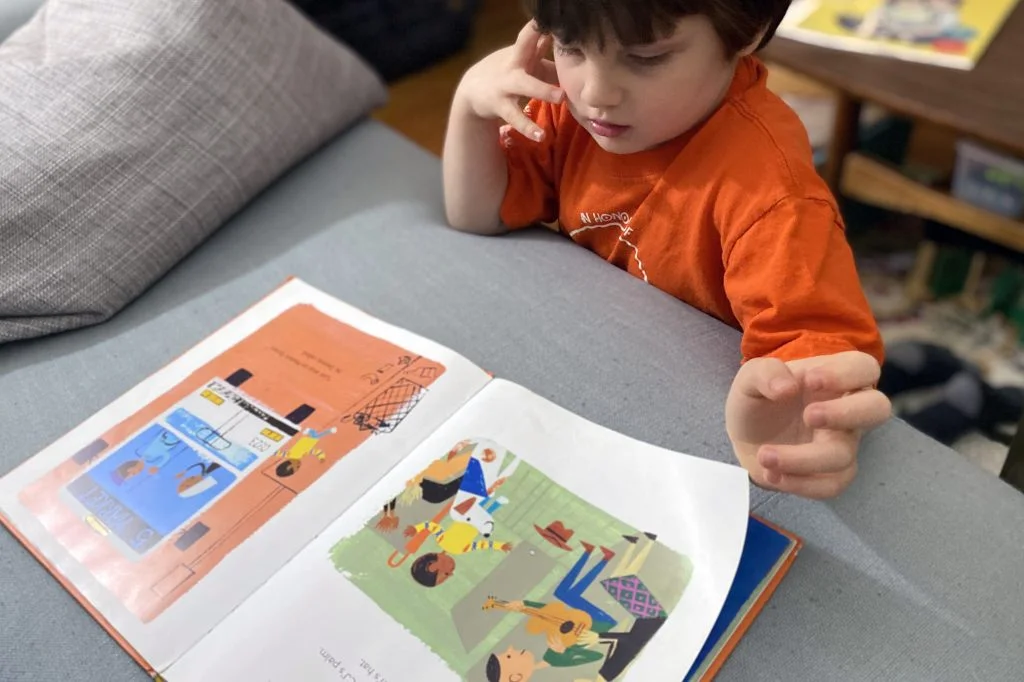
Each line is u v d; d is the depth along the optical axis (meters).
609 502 0.55
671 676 0.46
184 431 0.65
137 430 0.65
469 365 0.67
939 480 0.57
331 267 0.80
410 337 0.71
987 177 1.27
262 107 0.86
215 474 0.61
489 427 0.62
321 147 0.96
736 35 0.58
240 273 0.80
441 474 0.59
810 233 0.61
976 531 0.53
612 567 0.51
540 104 0.79
